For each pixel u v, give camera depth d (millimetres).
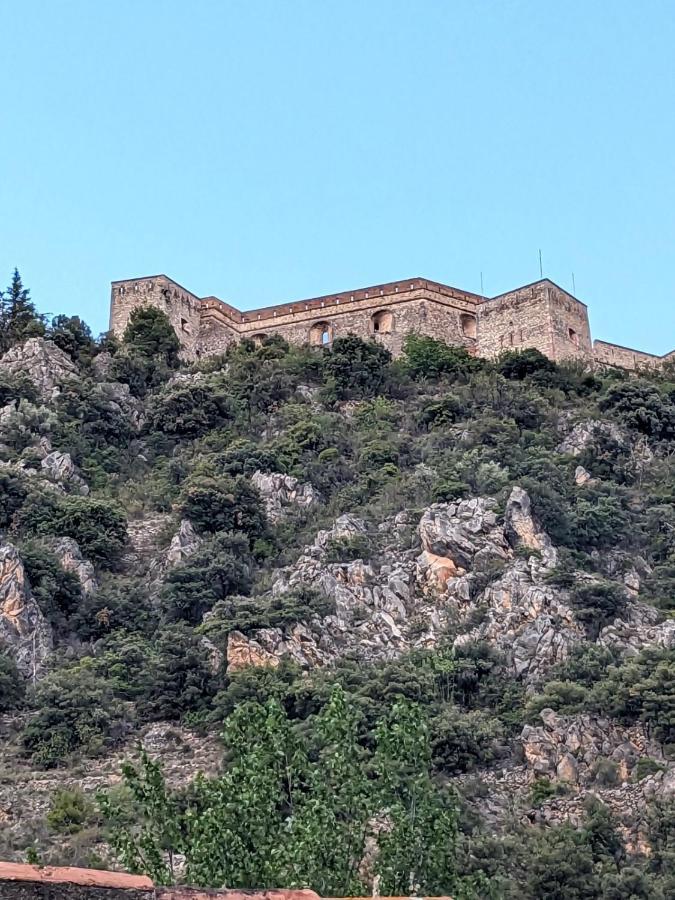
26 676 72438
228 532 84750
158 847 40469
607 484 89562
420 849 40500
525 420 99625
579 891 53250
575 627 73625
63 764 65938
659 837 58406
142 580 81688
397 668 69375
